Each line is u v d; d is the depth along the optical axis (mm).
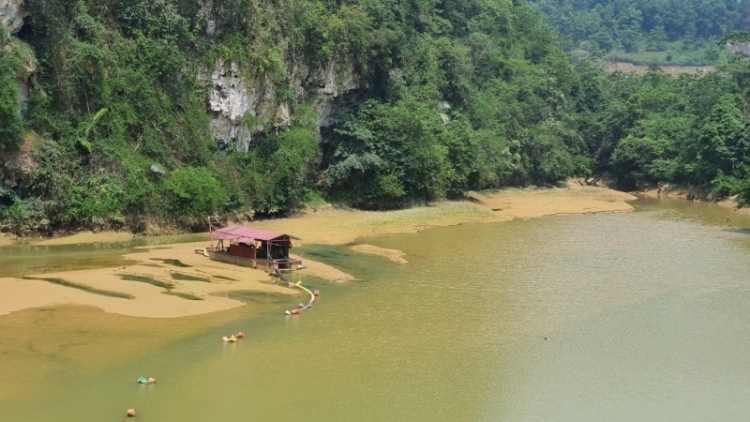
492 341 25984
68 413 18391
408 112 65438
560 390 21578
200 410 18969
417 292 33188
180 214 47219
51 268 33750
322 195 62375
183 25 51312
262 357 23328
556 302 31859
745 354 25250
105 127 46031
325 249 43719
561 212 67812
